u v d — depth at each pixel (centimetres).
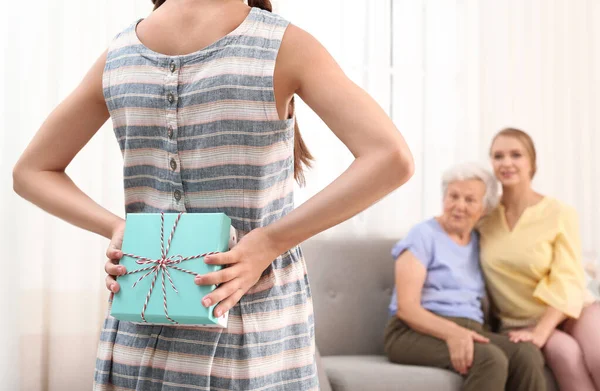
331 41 328
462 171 280
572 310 259
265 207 88
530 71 359
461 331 246
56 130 100
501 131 295
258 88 84
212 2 90
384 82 335
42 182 100
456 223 277
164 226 86
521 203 285
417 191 336
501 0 355
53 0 273
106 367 90
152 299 84
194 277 83
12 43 259
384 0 336
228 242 86
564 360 248
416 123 340
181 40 89
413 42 341
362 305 291
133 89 90
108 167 280
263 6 106
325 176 319
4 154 255
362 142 82
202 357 85
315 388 93
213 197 87
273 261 90
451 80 346
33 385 259
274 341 88
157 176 90
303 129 318
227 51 86
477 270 281
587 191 363
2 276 252
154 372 86
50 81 272
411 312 260
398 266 271
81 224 99
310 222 83
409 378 236
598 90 367
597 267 309
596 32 368
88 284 273
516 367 245
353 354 287
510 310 273
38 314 261
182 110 87
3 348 251
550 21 362
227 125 85
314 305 286
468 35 349
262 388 86
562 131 362
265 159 86
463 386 238
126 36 94
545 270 270
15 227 255
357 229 323
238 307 86
